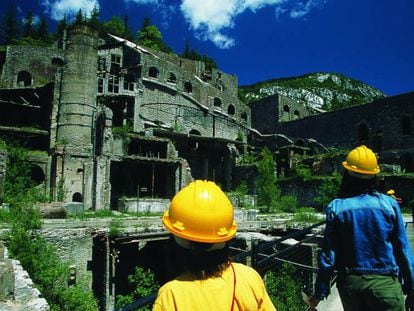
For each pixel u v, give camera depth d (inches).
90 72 1553.9
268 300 78.7
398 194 1406.3
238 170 1937.7
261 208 1417.3
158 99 1937.7
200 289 72.4
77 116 1494.8
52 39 3314.5
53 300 617.9
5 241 655.1
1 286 290.8
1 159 1015.6
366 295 117.8
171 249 80.3
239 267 80.7
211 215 78.3
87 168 1350.9
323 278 126.0
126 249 984.3
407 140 1803.6
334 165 1820.9
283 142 2326.5
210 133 2111.2
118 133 1443.2
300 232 181.0
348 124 2076.8
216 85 2588.6
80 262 747.4
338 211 127.3
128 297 750.5
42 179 1397.6
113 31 3265.3
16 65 1900.8
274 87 6112.2
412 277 118.1
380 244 120.0
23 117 1742.1
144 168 1663.4
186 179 1531.7
